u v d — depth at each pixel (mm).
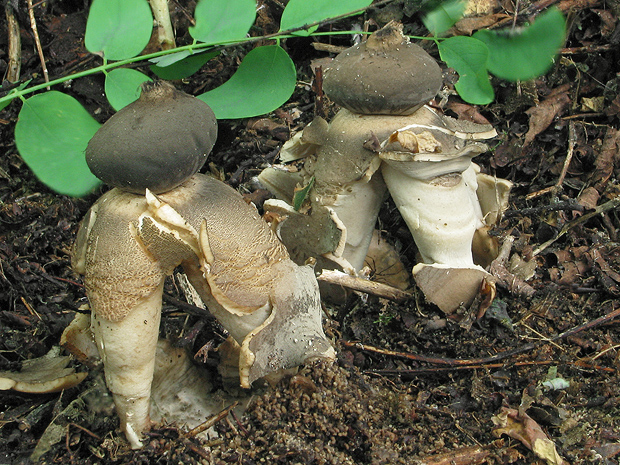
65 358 218
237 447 194
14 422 205
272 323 184
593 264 243
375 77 200
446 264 214
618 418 205
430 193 208
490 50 215
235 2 225
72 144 193
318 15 218
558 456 192
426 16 234
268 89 226
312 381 201
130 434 186
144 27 215
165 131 167
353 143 210
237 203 184
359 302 237
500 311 227
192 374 212
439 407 212
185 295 229
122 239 172
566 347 225
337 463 193
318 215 219
